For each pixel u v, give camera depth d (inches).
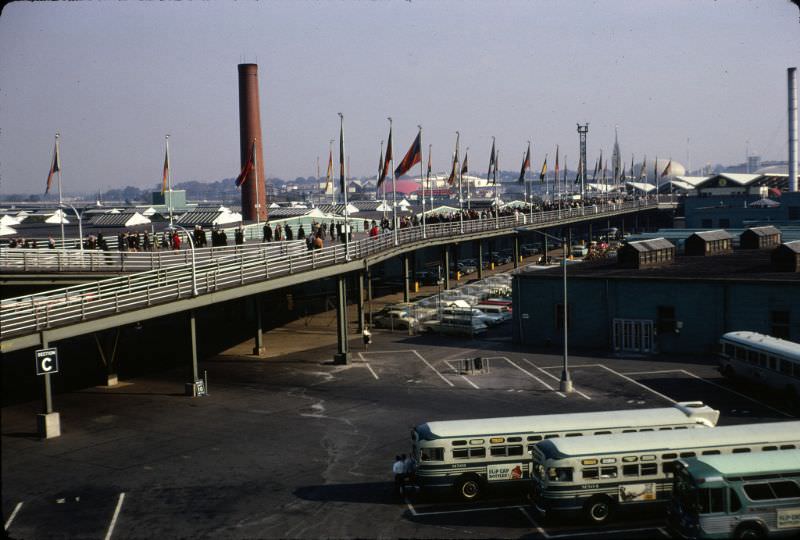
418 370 2271.2
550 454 1163.3
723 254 3125.0
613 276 2513.5
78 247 3122.5
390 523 1173.7
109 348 2165.4
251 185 5265.8
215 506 1261.1
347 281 3715.6
